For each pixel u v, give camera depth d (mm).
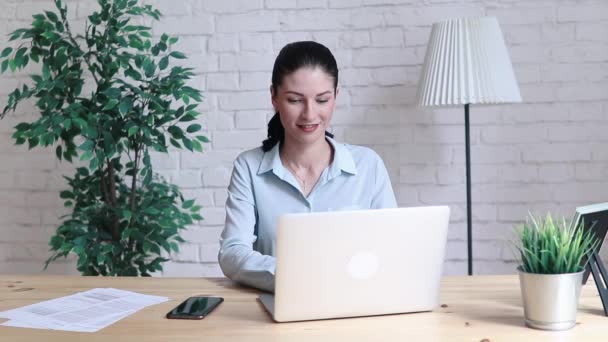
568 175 2607
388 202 1827
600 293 1250
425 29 2615
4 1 2732
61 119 2205
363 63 2646
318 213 1156
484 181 2645
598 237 1304
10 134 2758
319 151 1787
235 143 2721
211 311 1280
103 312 1279
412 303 1253
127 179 2715
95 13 2334
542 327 1153
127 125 2264
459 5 2600
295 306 1190
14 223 2791
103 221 2461
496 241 2652
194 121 2727
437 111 2643
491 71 2176
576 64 2574
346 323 1204
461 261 2670
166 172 2740
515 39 2592
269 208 1776
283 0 2664
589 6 2555
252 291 1451
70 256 2789
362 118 2662
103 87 2344
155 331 1157
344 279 1200
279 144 1804
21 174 2775
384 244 1204
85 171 2482
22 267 2801
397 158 2664
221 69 2703
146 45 2355
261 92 2699
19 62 2295
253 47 2688
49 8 2723
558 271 1141
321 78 1626
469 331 1152
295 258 1162
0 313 1273
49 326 1189
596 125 2584
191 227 2752
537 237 1180
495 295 1400
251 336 1129
